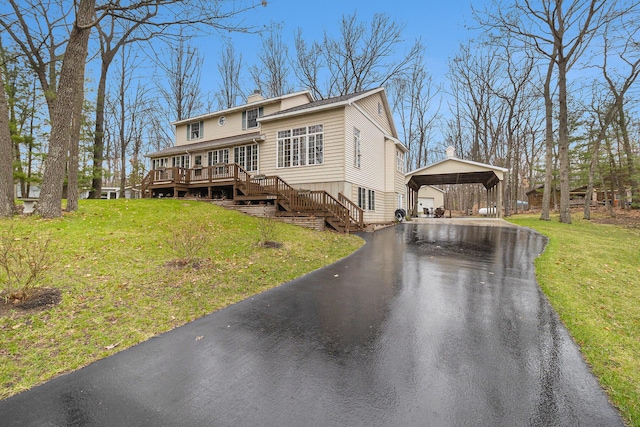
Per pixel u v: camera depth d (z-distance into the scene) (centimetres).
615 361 292
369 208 1691
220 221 1080
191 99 2934
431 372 271
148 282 500
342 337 339
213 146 1830
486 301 454
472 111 3005
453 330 357
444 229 1408
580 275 597
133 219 983
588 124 2222
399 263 708
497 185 1994
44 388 246
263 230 827
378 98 1869
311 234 1038
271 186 1378
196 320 384
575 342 329
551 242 960
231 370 274
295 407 225
